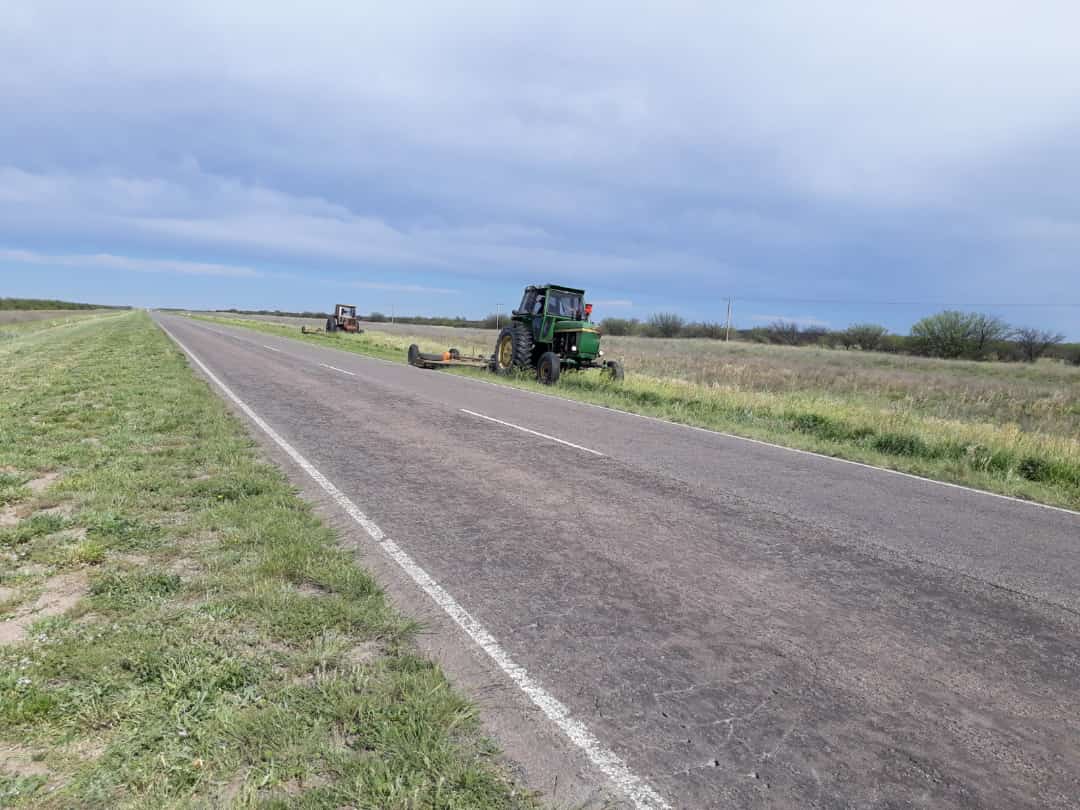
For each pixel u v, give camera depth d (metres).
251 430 7.90
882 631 3.27
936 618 3.46
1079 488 7.34
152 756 2.03
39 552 3.59
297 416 9.19
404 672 2.60
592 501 5.51
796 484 6.62
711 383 19.03
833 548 4.57
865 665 2.91
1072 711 2.61
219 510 4.47
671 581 3.80
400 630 2.97
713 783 2.07
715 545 4.50
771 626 3.27
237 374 14.49
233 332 40.03
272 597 3.14
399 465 6.50
